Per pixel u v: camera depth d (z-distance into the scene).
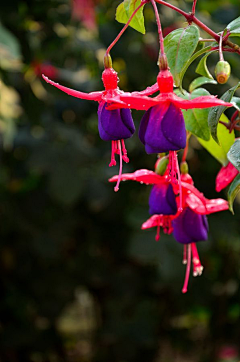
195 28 0.49
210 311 1.16
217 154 0.56
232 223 0.95
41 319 1.19
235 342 1.17
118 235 1.11
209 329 1.18
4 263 1.12
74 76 1.05
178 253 0.91
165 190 0.54
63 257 1.13
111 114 0.48
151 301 1.16
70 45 0.97
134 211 0.95
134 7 0.52
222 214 0.95
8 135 0.85
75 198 0.94
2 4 0.85
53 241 1.06
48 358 1.21
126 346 1.16
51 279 1.13
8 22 0.86
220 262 1.11
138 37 0.92
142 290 1.14
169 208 0.53
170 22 0.87
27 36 0.90
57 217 1.07
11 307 1.16
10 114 0.85
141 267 1.13
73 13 0.94
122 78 0.95
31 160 0.96
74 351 1.32
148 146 0.48
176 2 0.88
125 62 0.93
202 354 1.22
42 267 1.13
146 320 1.16
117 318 1.15
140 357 1.19
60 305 1.14
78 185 0.95
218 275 1.11
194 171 0.99
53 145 0.97
